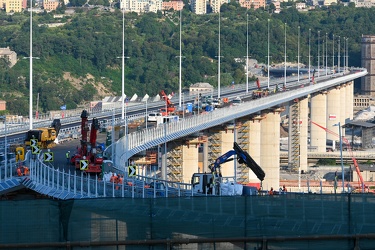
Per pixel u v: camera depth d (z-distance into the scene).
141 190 144.62
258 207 104.06
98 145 180.25
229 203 104.06
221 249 101.44
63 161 185.50
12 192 150.00
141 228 102.56
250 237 102.44
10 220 100.44
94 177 164.12
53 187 143.50
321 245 102.06
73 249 99.50
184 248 101.19
